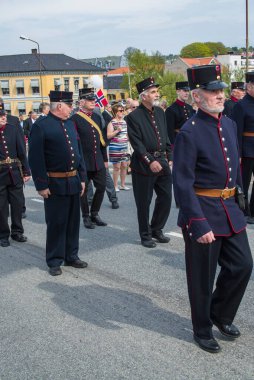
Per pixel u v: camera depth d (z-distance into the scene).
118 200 9.09
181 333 3.88
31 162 5.23
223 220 3.47
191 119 3.51
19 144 6.57
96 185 7.14
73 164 5.30
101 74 62.62
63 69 59.22
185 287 4.80
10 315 4.33
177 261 5.58
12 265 5.68
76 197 5.45
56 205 5.28
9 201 6.60
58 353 3.67
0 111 6.38
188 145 3.42
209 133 3.45
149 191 6.05
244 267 3.51
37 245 6.46
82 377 3.35
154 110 6.11
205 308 3.57
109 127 9.47
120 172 10.05
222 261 3.62
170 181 6.18
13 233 6.69
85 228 7.16
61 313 4.33
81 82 60.84
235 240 3.54
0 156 6.43
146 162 5.86
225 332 3.73
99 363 3.50
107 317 4.21
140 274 5.21
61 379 3.34
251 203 6.91
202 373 3.32
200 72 3.39
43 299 4.65
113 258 5.77
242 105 6.70
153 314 4.24
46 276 5.27
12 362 3.58
